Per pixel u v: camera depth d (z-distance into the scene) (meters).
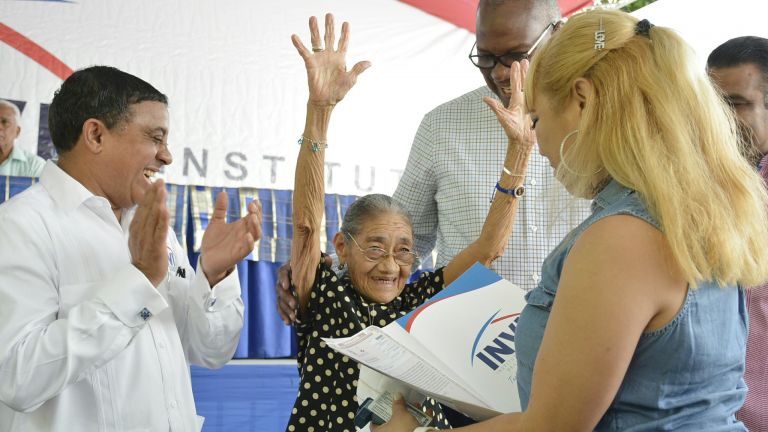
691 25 5.86
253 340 6.00
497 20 2.16
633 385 1.11
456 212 2.45
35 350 1.52
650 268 1.07
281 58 6.16
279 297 1.95
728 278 1.09
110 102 1.70
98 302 1.57
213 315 1.86
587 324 1.06
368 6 6.47
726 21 5.86
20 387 1.51
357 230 1.96
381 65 6.45
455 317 1.54
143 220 1.57
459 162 2.44
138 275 1.58
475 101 2.48
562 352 1.07
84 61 5.67
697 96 1.13
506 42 2.17
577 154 1.17
